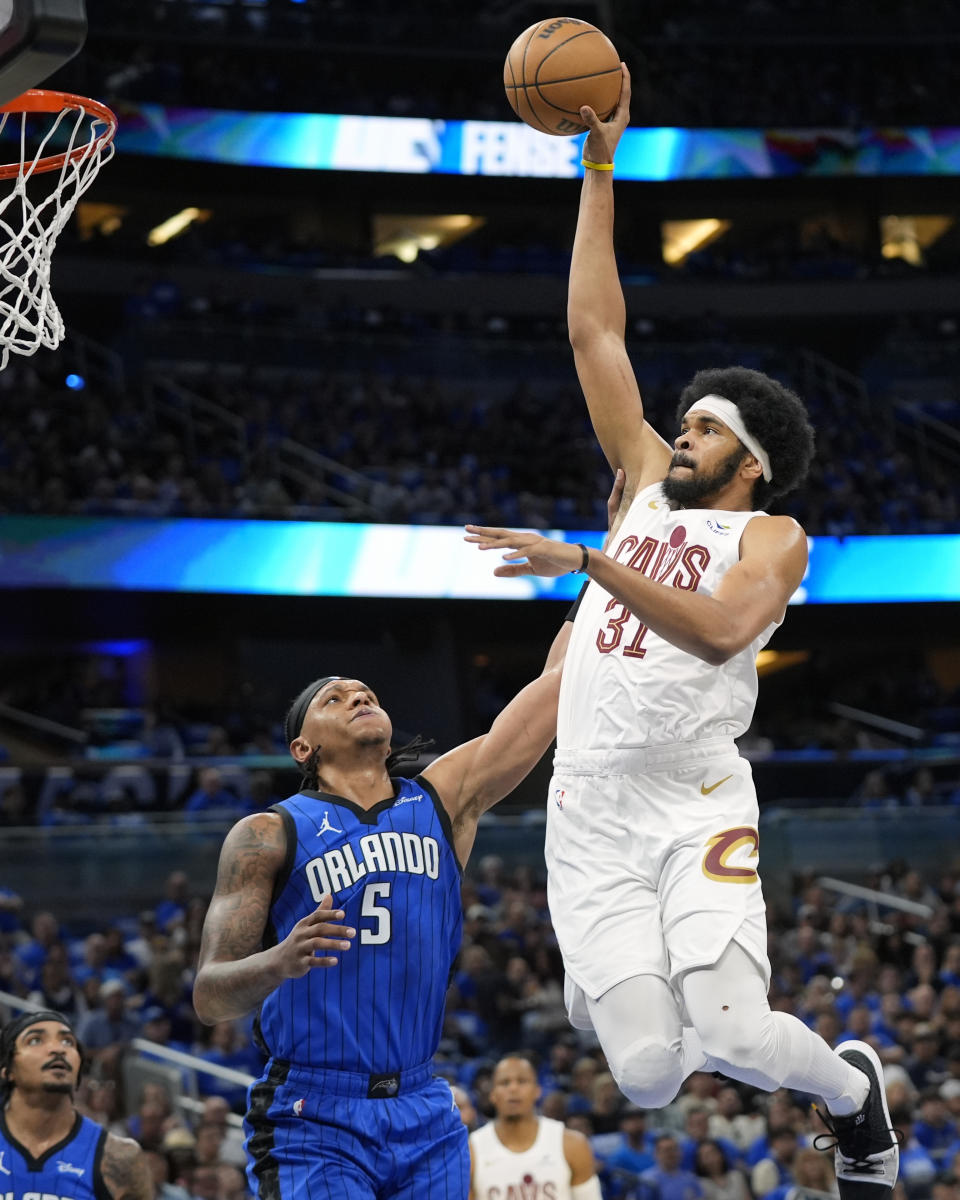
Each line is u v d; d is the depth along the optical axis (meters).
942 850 17.58
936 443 28.94
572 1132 6.64
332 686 3.92
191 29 28.45
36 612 22.81
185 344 26.48
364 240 30.92
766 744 22.59
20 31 3.37
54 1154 4.88
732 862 3.48
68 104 4.86
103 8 27.73
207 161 27.86
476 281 29.52
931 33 32.12
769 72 31.83
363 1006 3.62
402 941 3.68
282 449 25.19
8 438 22.83
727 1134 10.86
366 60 30.09
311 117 28.56
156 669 25.03
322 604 23.88
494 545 3.19
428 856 3.80
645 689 3.57
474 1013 13.37
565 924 3.61
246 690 23.73
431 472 25.52
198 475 24.17
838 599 25.58
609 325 4.17
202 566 22.67
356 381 27.59
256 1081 3.71
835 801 21.02
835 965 14.90
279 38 29.14
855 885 17.08
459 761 4.07
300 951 3.15
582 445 27.80
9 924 14.49
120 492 22.88
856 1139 3.77
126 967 13.90
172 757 20.81
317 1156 3.54
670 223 32.59
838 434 28.47
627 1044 3.42
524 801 22.08
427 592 23.98
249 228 30.61
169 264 27.28
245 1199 8.93
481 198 30.84
